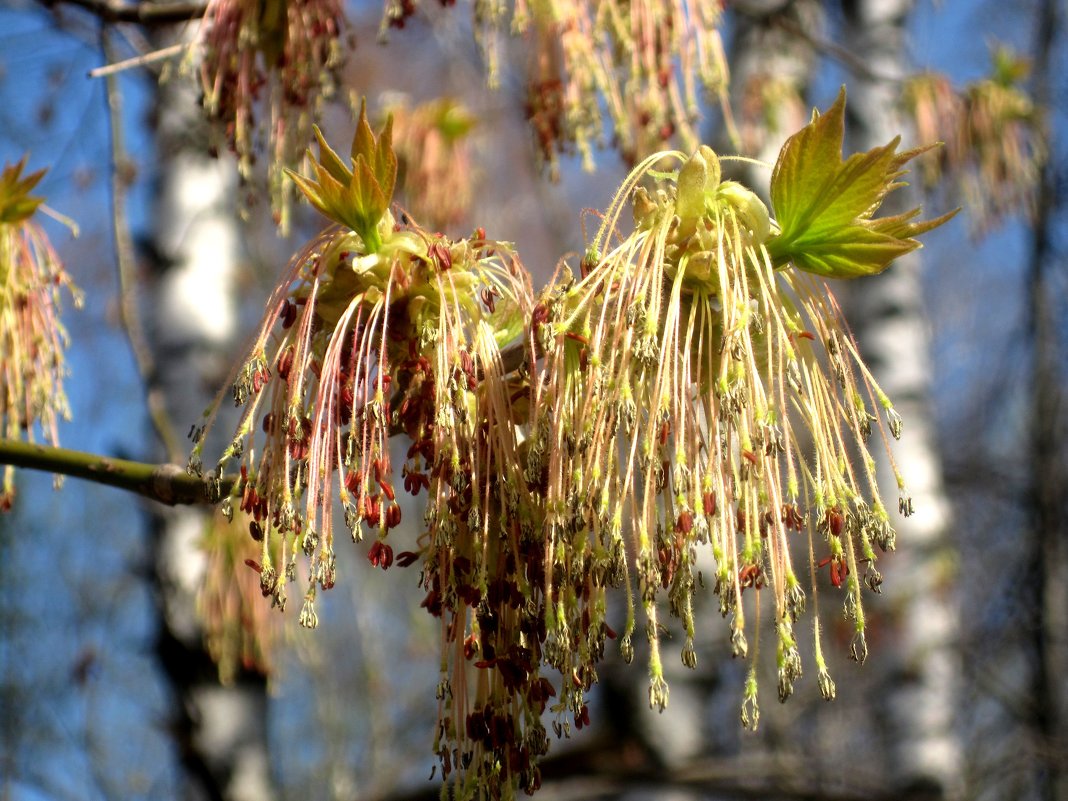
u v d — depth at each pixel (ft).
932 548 20.61
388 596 29.73
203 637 14.53
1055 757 21.42
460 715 5.15
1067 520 25.34
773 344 5.27
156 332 16.08
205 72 8.98
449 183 15.52
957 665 21.59
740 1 16.53
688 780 16.46
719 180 5.31
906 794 18.66
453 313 5.50
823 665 4.62
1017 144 17.13
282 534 5.18
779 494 4.80
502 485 5.17
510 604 5.13
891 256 5.27
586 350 4.99
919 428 21.22
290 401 5.23
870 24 21.95
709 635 16.90
